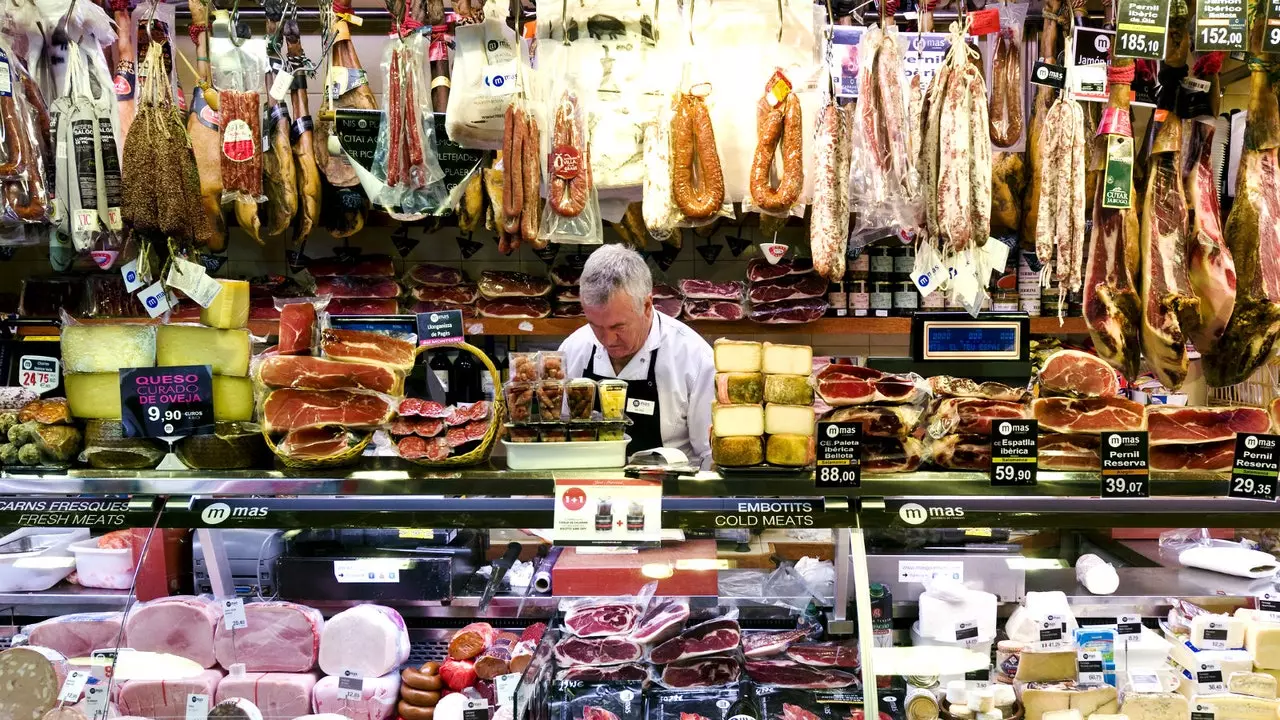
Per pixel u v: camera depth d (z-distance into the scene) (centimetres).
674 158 247
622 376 350
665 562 239
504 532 249
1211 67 243
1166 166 248
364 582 236
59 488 206
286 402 203
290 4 316
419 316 274
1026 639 228
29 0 243
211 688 226
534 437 205
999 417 205
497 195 338
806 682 221
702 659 227
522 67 261
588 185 260
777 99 247
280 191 340
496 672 228
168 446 210
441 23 292
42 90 255
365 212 395
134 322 220
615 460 207
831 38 256
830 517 200
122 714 224
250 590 241
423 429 206
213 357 208
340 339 205
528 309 453
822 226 243
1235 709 218
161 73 235
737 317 453
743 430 202
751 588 235
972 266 254
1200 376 392
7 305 439
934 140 256
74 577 238
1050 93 310
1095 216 254
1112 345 248
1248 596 234
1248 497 201
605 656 228
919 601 232
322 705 227
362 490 203
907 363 268
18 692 222
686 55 256
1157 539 257
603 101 261
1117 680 225
